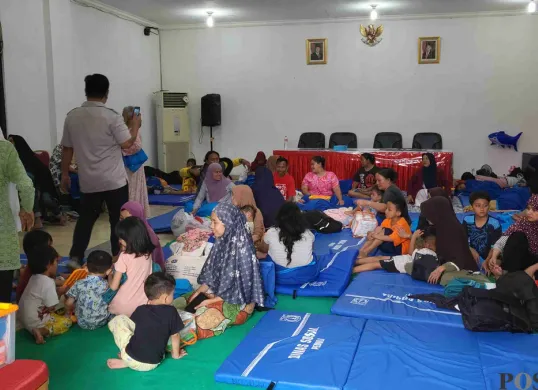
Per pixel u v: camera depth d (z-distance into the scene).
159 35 10.48
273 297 3.66
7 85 6.46
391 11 9.11
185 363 2.76
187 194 8.41
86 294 3.19
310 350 2.75
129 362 2.68
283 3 8.47
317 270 3.95
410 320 3.15
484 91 9.34
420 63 9.48
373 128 9.87
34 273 3.14
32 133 6.96
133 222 3.16
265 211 5.26
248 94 10.30
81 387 2.54
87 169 4.07
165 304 2.79
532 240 3.73
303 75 10.01
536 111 9.20
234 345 2.98
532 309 3.01
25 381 1.86
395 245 4.53
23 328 3.23
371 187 7.13
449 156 7.95
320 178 6.86
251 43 10.13
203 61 10.39
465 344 2.83
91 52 8.24
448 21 9.27
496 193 7.84
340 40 9.75
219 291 3.21
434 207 3.95
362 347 2.78
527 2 8.38
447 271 3.77
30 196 2.70
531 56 9.09
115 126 4.04
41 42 7.09
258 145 10.42
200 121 10.60
